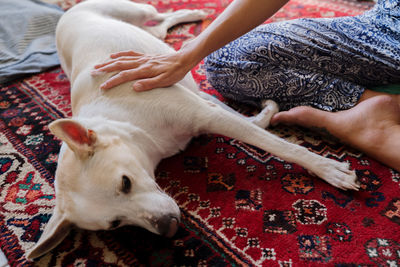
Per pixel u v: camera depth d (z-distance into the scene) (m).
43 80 2.03
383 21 1.33
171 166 1.40
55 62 2.15
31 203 1.32
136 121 1.25
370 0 2.22
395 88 1.35
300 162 1.23
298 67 1.42
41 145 1.58
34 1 2.56
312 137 1.43
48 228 1.06
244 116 1.51
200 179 1.32
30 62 2.13
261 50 1.39
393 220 1.07
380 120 1.24
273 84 1.44
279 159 1.34
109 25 1.61
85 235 1.21
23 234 1.22
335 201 1.15
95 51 1.46
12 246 1.19
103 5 1.92
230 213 1.18
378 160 1.26
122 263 1.10
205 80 1.83
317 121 1.34
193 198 1.26
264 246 1.06
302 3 2.35
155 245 1.13
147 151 1.25
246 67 1.43
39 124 1.70
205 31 1.27
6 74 2.02
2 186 1.41
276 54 1.38
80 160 1.06
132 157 1.13
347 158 1.31
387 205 1.12
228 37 1.24
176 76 1.26
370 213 1.10
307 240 1.06
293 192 1.21
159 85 1.25
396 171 1.22
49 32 2.36
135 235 1.18
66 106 1.80
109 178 1.03
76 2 2.77
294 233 1.09
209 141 1.49
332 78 1.39
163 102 1.25
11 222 1.26
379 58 1.29
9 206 1.32
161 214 1.04
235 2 1.21
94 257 1.13
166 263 1.07
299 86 1.41
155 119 1.26
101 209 1.04
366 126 1.25
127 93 1.26
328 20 1.38
